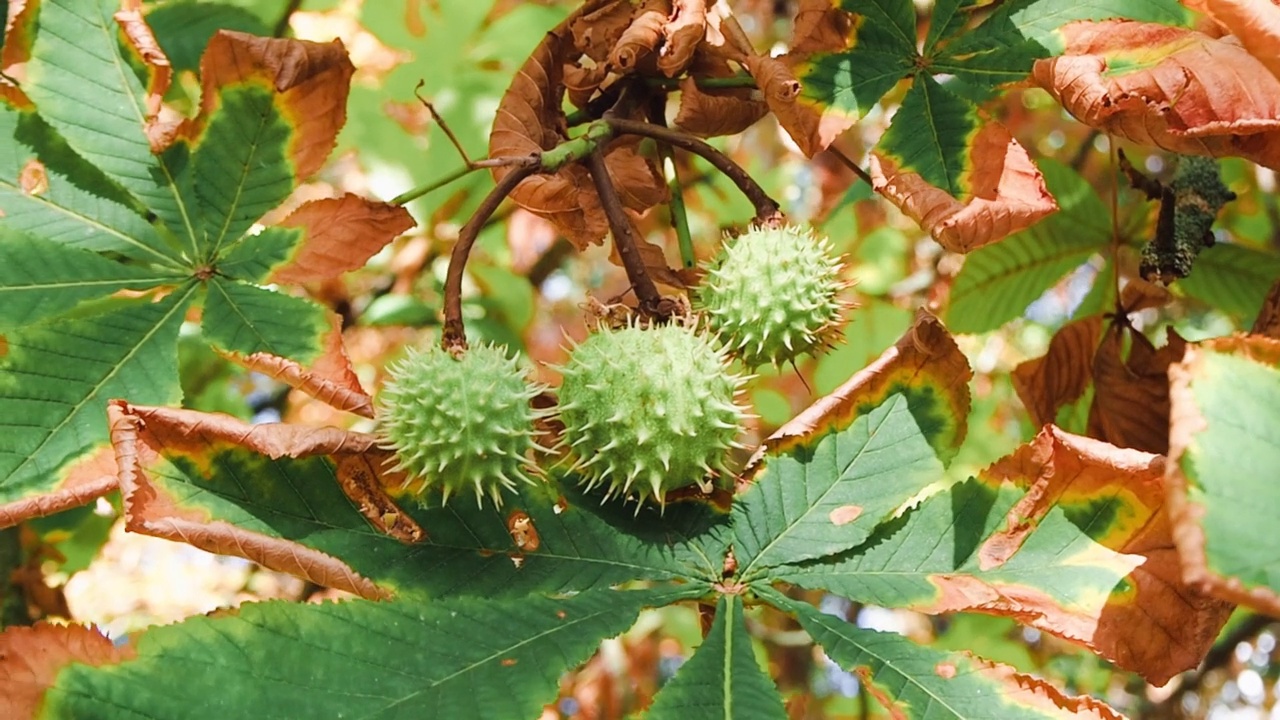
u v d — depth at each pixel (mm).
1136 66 635
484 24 935
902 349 645
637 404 624
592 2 696
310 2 836
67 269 654
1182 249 736
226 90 658
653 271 711
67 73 662
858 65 676
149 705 561
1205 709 1465
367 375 1054
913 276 1078
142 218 667
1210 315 1044
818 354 695
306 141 667
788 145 1062
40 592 827
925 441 642
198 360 911
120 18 665
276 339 645
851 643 605
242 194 666
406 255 1009
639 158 716
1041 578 611
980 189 640
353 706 569
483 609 596
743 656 602
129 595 1175
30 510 614
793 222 1021
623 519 636
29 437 623
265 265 666
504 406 620
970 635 1052
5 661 558
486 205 650
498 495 622
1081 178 773
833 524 632
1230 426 542
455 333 630
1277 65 590
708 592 623
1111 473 609
